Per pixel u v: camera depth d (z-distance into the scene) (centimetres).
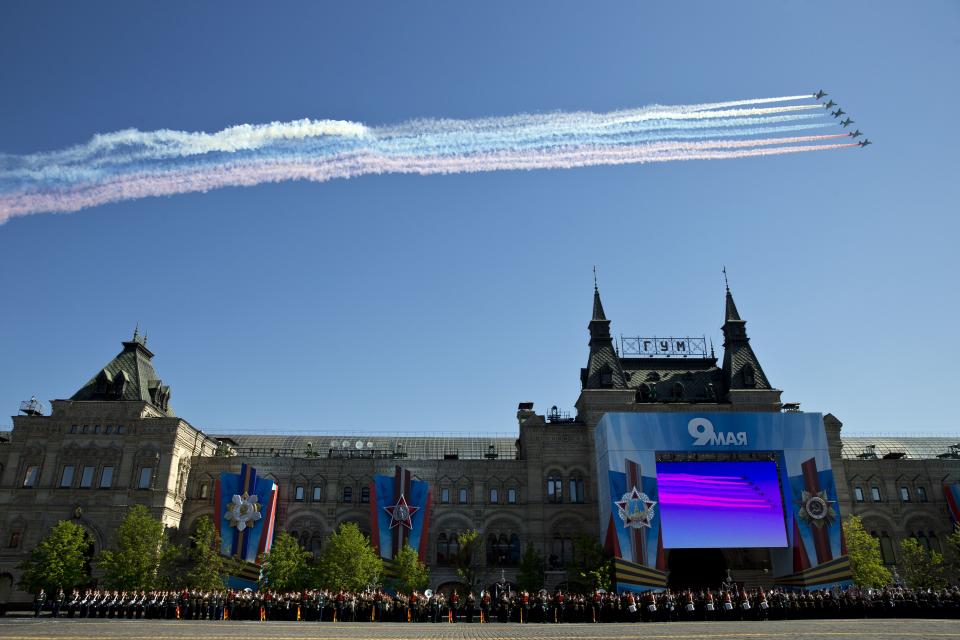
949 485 9394
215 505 8350
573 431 9338
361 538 7869
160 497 8425
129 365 9250
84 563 7762
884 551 9238
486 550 8975
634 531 7969
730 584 7812
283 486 9162
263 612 6231
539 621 6334
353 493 9200
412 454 11038
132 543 7569
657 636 4112
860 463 9588
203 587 7494
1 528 8312
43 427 8694
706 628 4875
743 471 8312
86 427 8706
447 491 9200
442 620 6750
